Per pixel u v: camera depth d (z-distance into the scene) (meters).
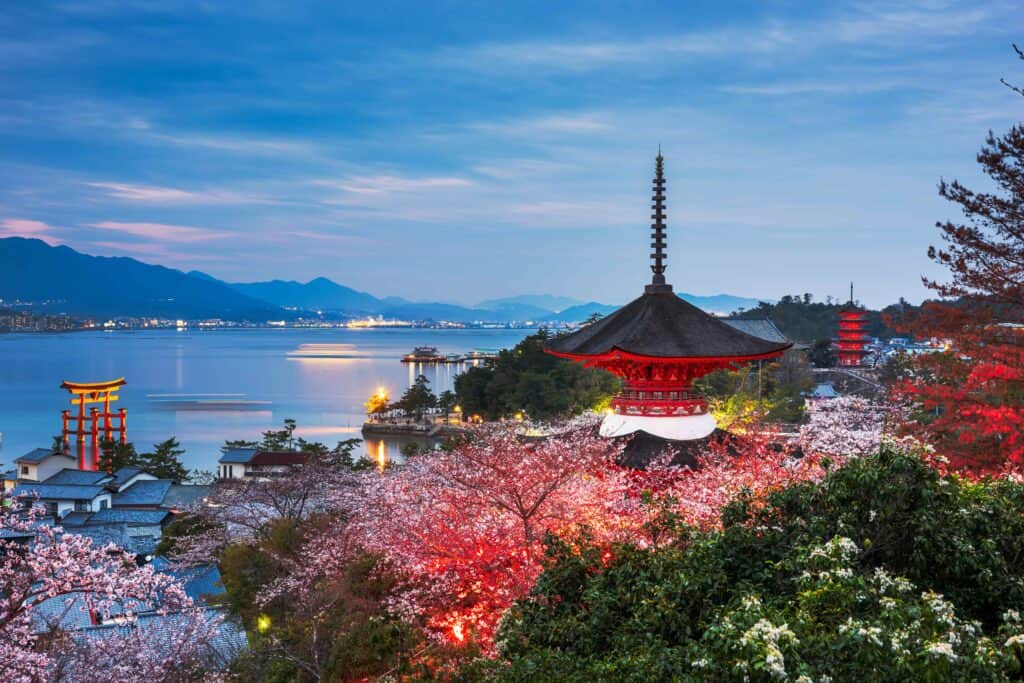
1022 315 27.95
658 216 29.92
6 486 88.31
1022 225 26.84
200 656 30.58
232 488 49.75
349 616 26.62
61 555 21.30
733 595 11.87
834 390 121.81
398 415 165.12
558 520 21.81
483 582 22.02
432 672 15.08
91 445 135.75
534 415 106.69
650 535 17.38
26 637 22.30
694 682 9.52
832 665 9.31
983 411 24.53
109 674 25.23
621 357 26.88
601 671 10.48
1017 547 12.90
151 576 24.16
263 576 36.75
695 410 28.16
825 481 13.38
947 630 9.94
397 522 26.06
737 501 14.17
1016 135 26.20
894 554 12.46
